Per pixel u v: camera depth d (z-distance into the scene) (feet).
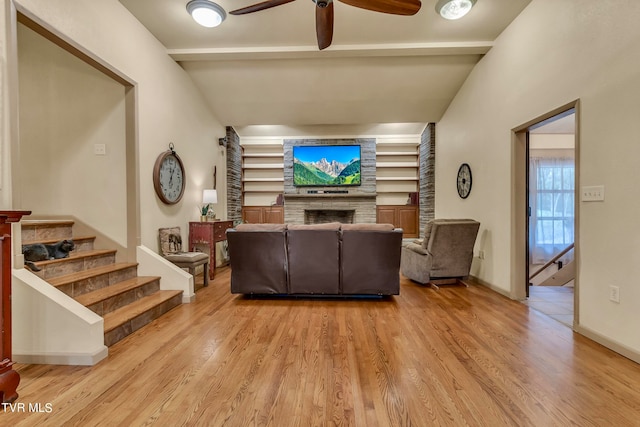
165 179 12.53
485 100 13.35
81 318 6.57
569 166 19.35
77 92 10.68
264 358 6.80
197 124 15.94
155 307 9.33
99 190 10.73
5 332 5.20
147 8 10.38
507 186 11.62
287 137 23.94
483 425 4.67
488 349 7.23
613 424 4.70
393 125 22.49
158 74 12.28
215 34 11.98
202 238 14.34
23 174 10.59
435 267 12.64
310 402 5.23
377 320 9.18
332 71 15.07
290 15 10.85
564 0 8.68
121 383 5.82
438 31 11.93
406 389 5.61
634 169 6.68
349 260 10.96
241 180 23.91
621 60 6.96
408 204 24.07
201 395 5.44
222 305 10.73
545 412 4.97
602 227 7.48
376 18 11.07
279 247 11.05
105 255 10.35
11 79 6.55
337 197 23.38
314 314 9.75
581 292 8.13
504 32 11.80
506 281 11.71
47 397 5.39
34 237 9.34
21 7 6.73
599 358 6.78
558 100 8.96
